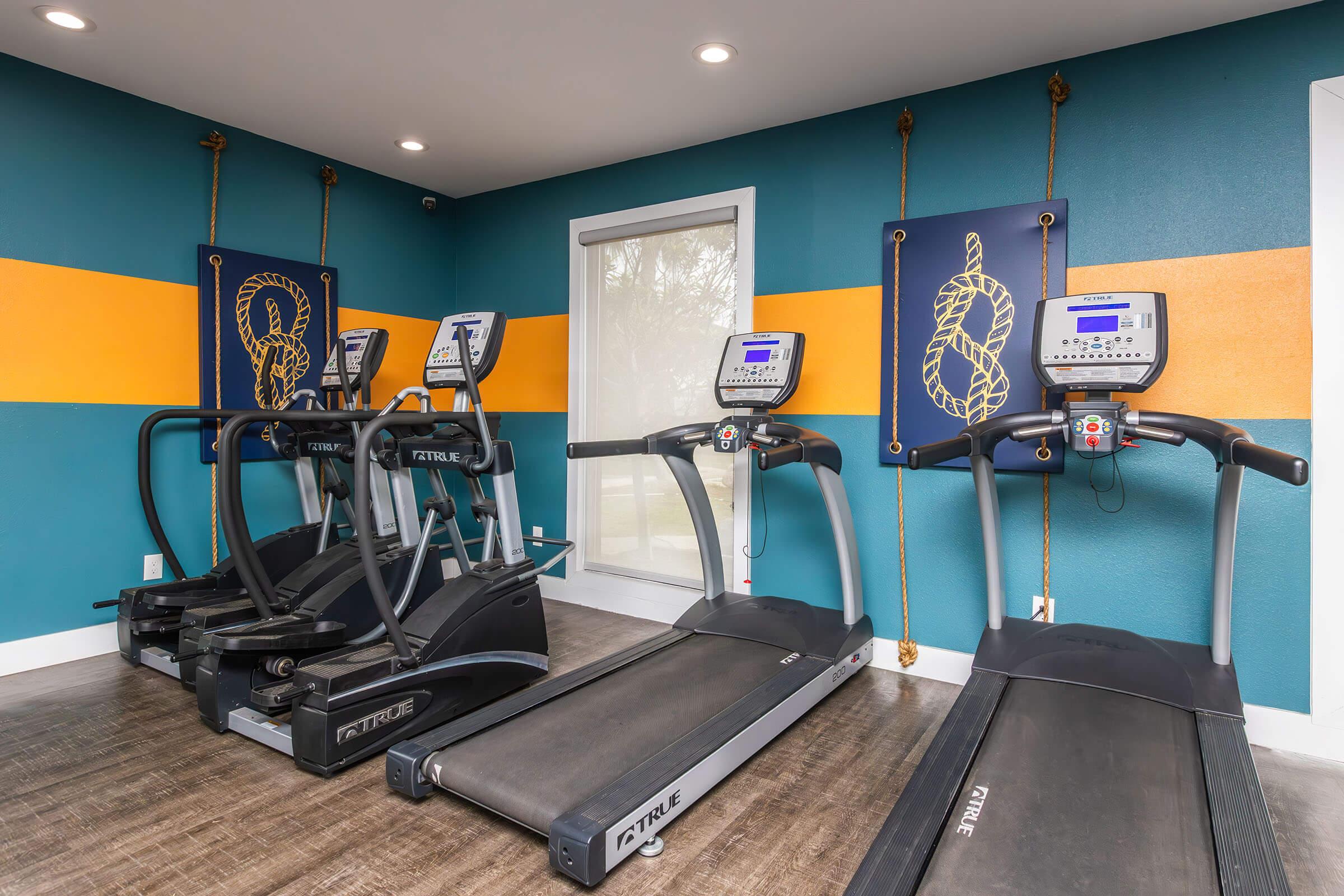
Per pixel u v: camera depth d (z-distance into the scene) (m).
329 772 2.11
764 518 3.49
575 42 2.67
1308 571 2.39
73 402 3.02
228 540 2.58
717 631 3.04
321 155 3.89
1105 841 1.53
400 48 2.73
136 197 3.19
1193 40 2.54
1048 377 2.30
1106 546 2.71
